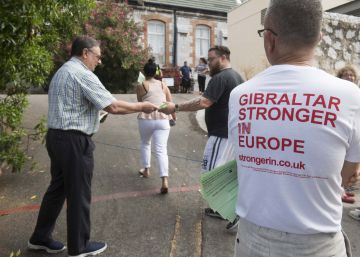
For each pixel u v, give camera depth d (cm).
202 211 452
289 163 150
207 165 402
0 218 425
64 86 316
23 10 357
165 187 496
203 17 2194
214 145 398
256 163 158
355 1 1056
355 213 446
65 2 515
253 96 162
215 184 188
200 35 2217
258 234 158
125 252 359
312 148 146
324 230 150
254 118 159
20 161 512
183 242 380
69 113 317
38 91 1441
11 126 505
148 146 556
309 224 149
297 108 150
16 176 548
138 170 593
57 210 350
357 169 156
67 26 551
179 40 2155
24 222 417
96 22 1622
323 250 152
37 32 479
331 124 145
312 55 161
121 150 692
